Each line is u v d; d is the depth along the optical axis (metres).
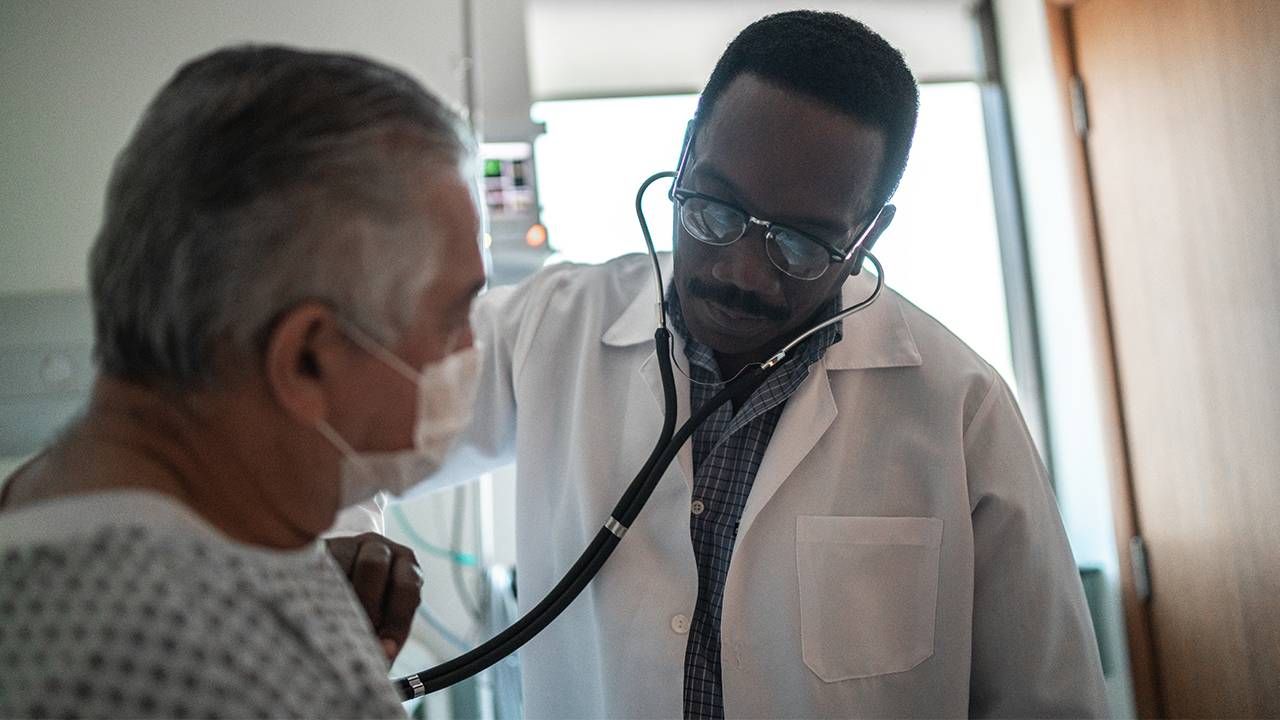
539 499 1.28
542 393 1.32
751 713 1.18
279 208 0.61
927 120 3.07
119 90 2.04
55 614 0.55
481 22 2.45
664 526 1.21
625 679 1.18
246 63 0.65
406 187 0.65
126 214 0.63
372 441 0.69
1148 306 2.56
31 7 2.03
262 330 0.63
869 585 1.22
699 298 1.17
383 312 0.65
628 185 2.84
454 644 2.36
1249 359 2.23
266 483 0.67
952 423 1.25
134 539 0.58
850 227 1.16
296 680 0.58
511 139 2.43
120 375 0.65
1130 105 2.59
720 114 1.14
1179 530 2.50
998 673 1.25
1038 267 2.98
